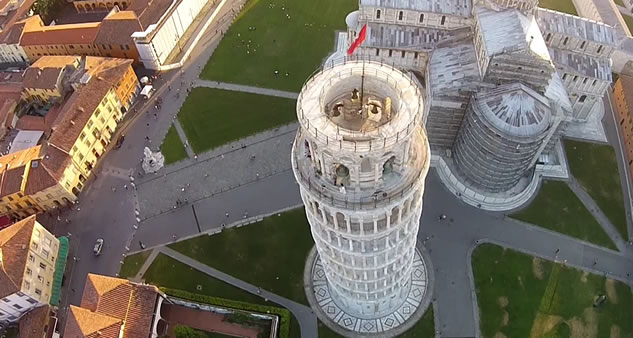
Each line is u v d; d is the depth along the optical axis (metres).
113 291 77.12
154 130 108.31
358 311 78.12
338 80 41.41
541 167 95.12
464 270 84.69
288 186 97.44
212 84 115.06
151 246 91.75
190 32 126.56
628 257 86.19
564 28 92.88
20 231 82.25
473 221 90.31
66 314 85.00
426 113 89.19
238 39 123.31
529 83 82.06
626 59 108.00
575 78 93.94
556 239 88.12
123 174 102.00
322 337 78.69
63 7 139.62
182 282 86.94
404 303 81.00
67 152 95.44
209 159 102.62
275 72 115.88
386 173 43.94
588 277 83.88
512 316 80.25
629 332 78.75
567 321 79.69
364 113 40.75
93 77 106.62
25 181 93.31
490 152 82.44
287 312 80.19
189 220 94.31
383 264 58.38
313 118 39.25
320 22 125.06
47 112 112.00
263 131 106.00
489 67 80.81
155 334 78.12
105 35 117.12
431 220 90.62
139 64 120.00
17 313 82.44
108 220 95.81
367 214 43.97
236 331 81.06
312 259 87.31
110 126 107.38
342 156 39.19
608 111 105.44
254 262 88.12
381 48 95.94
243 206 95.31
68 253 91.88
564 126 88.19
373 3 94.19
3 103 111.00
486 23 85.00
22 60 126.44
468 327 79.31
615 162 97.69
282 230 91.50
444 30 95.38
